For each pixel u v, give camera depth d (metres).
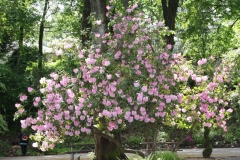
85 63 8.77
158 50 9.34
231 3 19.27
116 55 9.02
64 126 8.70
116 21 9.55
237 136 19.72
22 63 24.33
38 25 26.83
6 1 22.86
